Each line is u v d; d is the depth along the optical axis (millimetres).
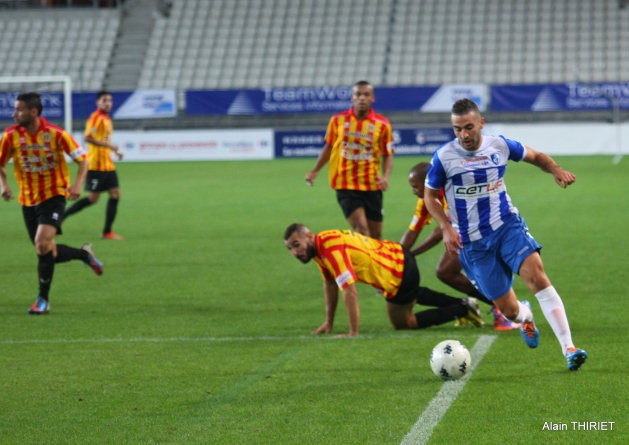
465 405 15852
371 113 31375
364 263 21500
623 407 15422
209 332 22812
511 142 18234
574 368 17531
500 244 18266
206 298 27812
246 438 14328
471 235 18406
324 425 14922
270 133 104500
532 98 102562
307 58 120750
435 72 117062
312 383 17656
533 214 49281
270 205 57500
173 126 111375
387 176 31922
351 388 17219
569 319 23234
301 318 24469
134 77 119188
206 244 40531
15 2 132250
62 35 124438
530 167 88812
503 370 18219
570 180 18109
